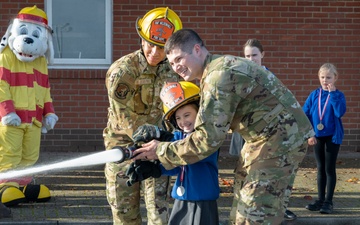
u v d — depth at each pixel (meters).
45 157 12.81
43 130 10.05
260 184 5.10
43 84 9.86
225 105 4.99
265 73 5.13
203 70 5.20
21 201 9.27
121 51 13.46
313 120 9.16
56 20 13.53
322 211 9.13
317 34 13.77
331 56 13.82
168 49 5.18
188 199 5.54
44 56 9.90
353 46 13.84
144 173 5.54
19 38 9.33
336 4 13.74
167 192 6.92
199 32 13.53
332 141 9.08
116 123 6.73
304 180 11.26
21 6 13.25
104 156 5.25
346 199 9.96
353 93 13.91
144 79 6.64
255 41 8.74
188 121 5.57
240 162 5.35
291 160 5.14
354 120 13.94
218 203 9.55
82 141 13.51
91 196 9.95
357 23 13.80
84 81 13.45
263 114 5.09
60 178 11.14
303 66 13.79
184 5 13.47
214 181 5.58
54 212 9.02
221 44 13.59
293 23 13.70
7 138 9.33
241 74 5.01
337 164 12.73
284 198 5.16
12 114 9.24
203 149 5.05
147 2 13.41
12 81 9.41
